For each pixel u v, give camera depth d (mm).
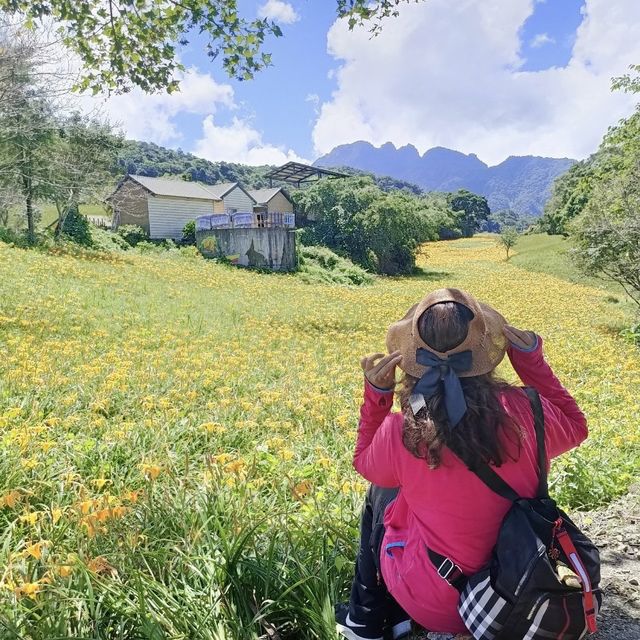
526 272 43656
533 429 2006
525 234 92625
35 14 5902
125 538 3027
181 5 5926
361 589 2465
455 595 2039
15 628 2301
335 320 16578
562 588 1795
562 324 18766
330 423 6758
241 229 31359
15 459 4348
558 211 77188
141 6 5918
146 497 3580
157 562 2902
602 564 3371
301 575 2779
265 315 15969
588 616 1852
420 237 46531
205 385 7895
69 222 28172
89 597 2488
